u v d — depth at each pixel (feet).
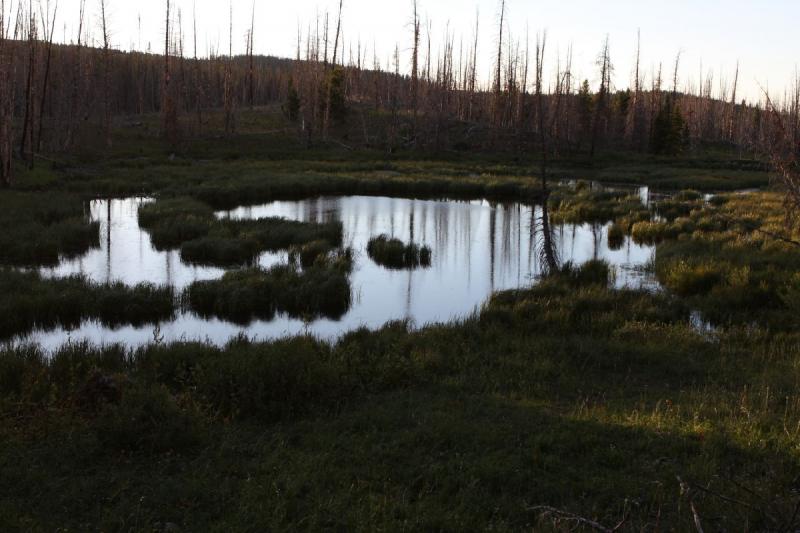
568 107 213.46
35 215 83.15
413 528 18.39
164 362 33.24
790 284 48.34
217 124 220.43
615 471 22.25
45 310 46.83
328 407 28.66
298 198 125.08
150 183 123.54
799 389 29.76
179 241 77.15
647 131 256.93
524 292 52.19
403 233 90.27
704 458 22.57
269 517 19.01
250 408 27.68
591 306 47.19
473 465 22.53
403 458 23.53
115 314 48.67
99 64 214.07
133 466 22.43
